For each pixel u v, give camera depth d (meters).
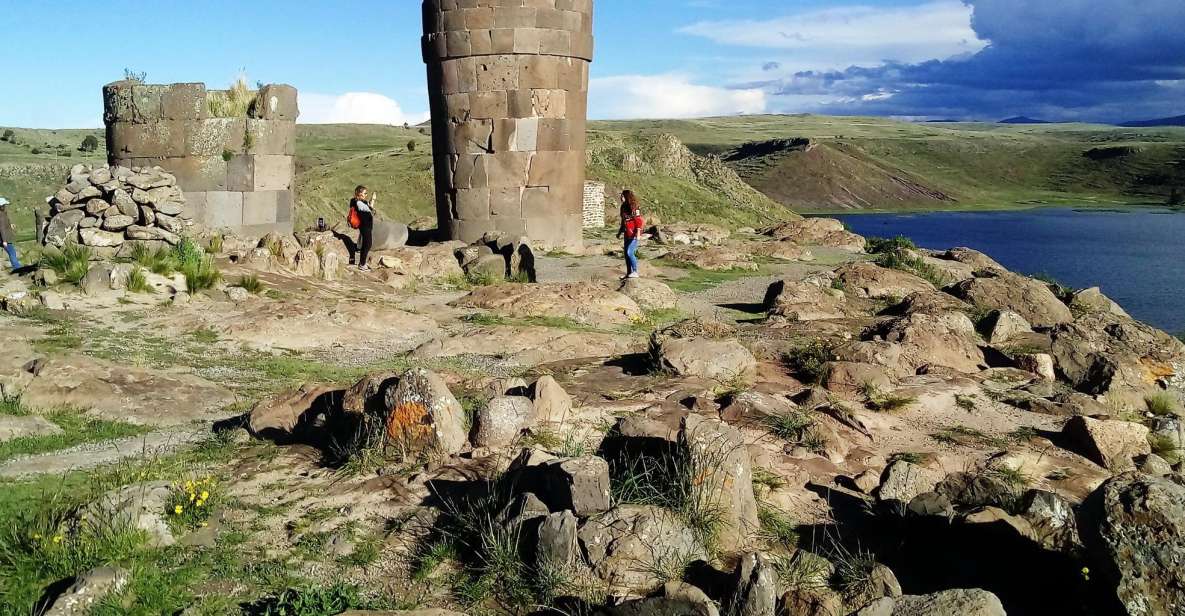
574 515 5.89
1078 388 11.73
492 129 23.16
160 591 5.36
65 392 9.18
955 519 6.71
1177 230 113.06
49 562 5.61
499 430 7.42
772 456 8.07
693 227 31.08
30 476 7.08
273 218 20.95
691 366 10.51
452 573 5.78
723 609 5.25
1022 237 102.00
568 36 23.20
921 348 12.18
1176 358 13.31
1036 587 6.28
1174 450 9.75
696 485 6.31
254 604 5.30
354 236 21.11
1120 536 5.46
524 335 12.68
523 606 5.40
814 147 191.25
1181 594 5.25
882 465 8.35
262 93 20.61
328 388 8.45
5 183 77.81
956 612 5.17
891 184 184.00
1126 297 48.62
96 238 15.65
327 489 6.93
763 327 14.39
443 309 15.95
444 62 23.19
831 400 9.74
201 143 19.89
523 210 23.50
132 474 7.04
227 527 6.29
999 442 9.17
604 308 15.91
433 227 32.94
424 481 6.91
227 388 10.04
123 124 19.91
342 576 5.70
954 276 23.64
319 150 130.38
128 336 12.21
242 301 14.51
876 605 5.23
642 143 78.44
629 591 5.41
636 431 7.32
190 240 15.80
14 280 14.66
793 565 6.00
